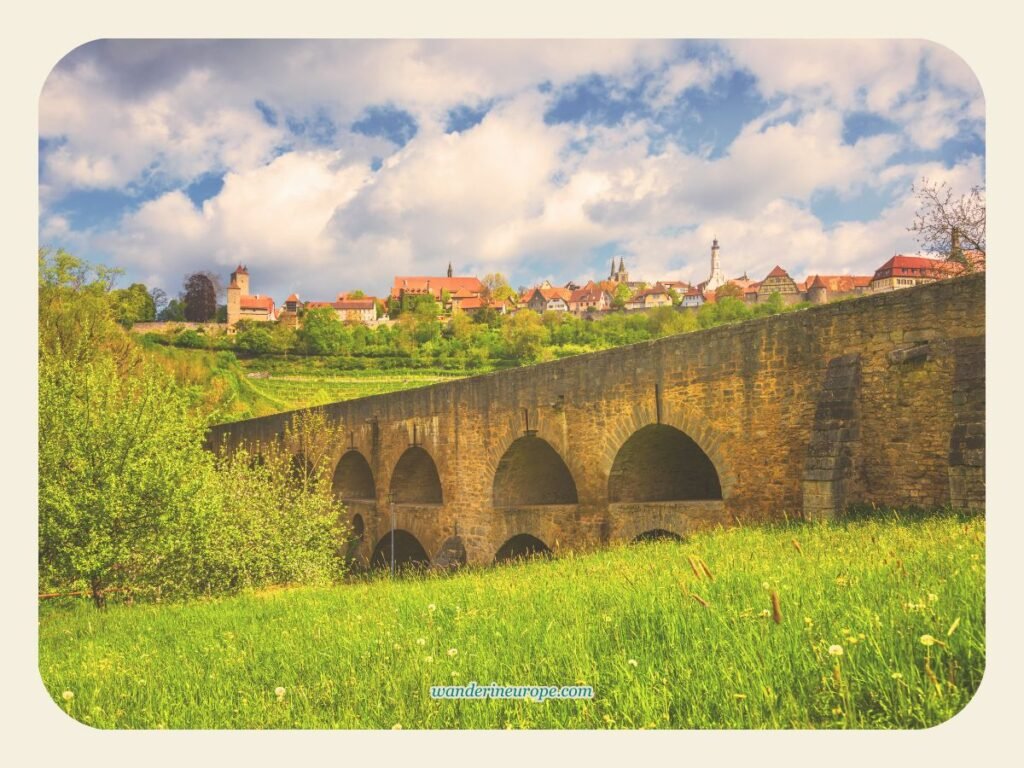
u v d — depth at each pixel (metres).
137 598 17.38
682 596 8.53
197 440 17.41
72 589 15.95
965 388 12.20
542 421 20.92
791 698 5.58
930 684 5.46
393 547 27.50
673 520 17.25
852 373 14.06
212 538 18.05
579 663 7.07
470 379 23.83
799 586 8.11
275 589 18.41
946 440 13.04
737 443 16.00
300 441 33.25
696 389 16.78
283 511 20.92
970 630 6.03
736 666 6.21
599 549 17.58
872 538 10.83
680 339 17.12
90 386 16.06
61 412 15.62
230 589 18.61
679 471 19.91
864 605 7.00
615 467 18.91
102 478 15.63
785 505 15.15
